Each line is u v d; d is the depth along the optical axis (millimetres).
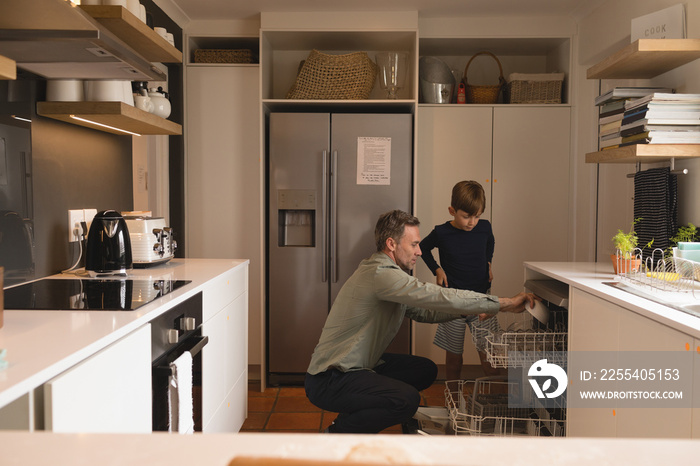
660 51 2213
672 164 2350
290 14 3531
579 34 3641
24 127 1914
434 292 2084
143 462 441
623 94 2441
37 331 1246
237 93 3727
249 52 3779
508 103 3926
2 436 493
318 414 3066
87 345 1127
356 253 3533
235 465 422
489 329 2674
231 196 3768
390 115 3512
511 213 3754
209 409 2094
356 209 3527
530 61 4160
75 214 2244
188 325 1748
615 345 1776
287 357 3562
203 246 3789
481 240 2959
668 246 2393
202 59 3775
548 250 3756
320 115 3504
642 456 455
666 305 1616
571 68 3678
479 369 3760
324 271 3521
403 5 3432
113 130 2465
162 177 3617
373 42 3785
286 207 3527
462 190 2850
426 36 3695
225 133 3744
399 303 2289
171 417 1575
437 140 3740
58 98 2018
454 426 2328
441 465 433
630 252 2293
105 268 2082
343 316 2223
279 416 3031
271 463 422
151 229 2414
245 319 2742
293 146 3512
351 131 3510
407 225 2258
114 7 1957
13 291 1751
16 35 1492
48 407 979
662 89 2432
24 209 1922
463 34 3689
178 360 1584
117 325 1306
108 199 2557
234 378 2508
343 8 3473
